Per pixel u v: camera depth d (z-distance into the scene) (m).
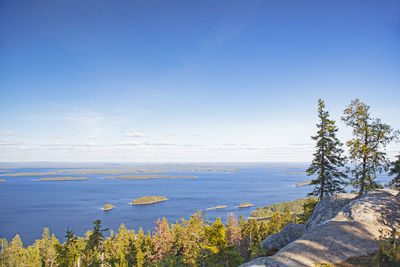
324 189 29.78
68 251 23.72
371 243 16.36
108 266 33.12
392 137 24.66
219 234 29.91
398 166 24.03
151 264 49.97
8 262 58.97
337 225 19.31
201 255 39.44
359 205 21.30
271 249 26.50
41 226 147.50
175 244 61.94
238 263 29.17
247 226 60.69
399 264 12.59
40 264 61.94
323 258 15.16
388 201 21.08
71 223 154.38
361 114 26.11
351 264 14.18
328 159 29.39
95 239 25.66
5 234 131.75
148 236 67.12
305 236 18.78
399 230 17.73
